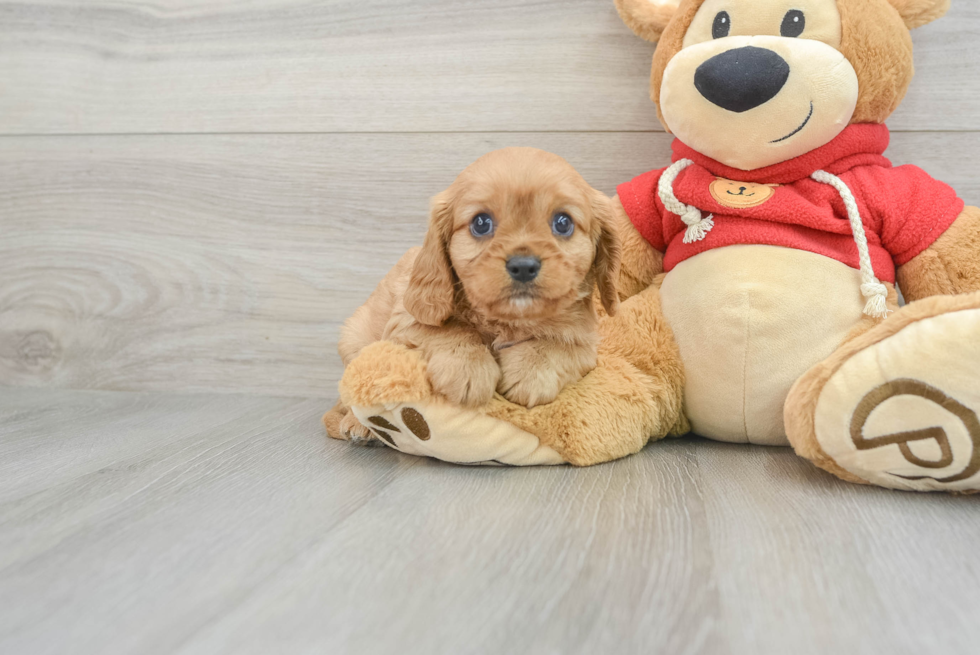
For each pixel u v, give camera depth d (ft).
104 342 7.00
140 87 6.72
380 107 6.34
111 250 6.90
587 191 4.30
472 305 4.17
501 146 6.17
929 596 2.61
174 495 3.84
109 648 2.31
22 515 3.54
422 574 2.82
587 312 4.49
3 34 6.89
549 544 3.10
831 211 4.61
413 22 6.23
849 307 4.46
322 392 6.66
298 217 6.55
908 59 4.58
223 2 6.51
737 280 4.54
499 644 2.30
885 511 3.49
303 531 3.29
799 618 2.46
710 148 4.74
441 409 4.10
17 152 6.97
